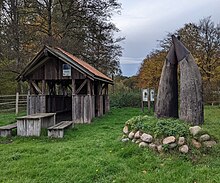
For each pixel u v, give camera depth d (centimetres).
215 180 552
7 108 2553
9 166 700
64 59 1555
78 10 2850
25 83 3067
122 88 4009
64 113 2020
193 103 964
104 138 996
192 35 3550
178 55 1019
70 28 2884
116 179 586
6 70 2622
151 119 902
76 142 952
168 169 628
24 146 914
